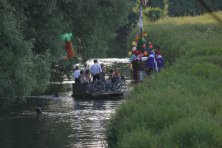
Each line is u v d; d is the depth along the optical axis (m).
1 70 47.25
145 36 91.25
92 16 72.44
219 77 46.25
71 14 69.12
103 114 52.78
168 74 46.88
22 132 42.69
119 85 69.25
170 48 81.06
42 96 68.56
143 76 73.00
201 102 32.25
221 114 28.31
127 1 76.94
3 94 48.03
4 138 40.19
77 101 64.44
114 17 76.00
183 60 57.72
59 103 62.38
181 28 99.31
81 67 88.88
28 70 50.28
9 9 48.22
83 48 77.19
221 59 55.91
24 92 48.38
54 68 79.19
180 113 27.84
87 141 38.72
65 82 84.69
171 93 34.50
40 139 39.72
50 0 58.53
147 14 133.88
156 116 27.64
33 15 59.94
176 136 23.23
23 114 52.91
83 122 47.59
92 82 68.75
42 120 49.03
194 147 21.97
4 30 46.41
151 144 22.67
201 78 44.94
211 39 77.50
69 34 67.06
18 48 47.41
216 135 22.81
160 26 107.12
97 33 75.75
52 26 63.12
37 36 61.62
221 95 36.66
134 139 23.56
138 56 74.69
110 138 30.73
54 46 63.41
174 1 157.75
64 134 41.62
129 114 30.70
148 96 33.84
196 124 24.00
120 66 118.69
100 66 72.94
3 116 51.66
